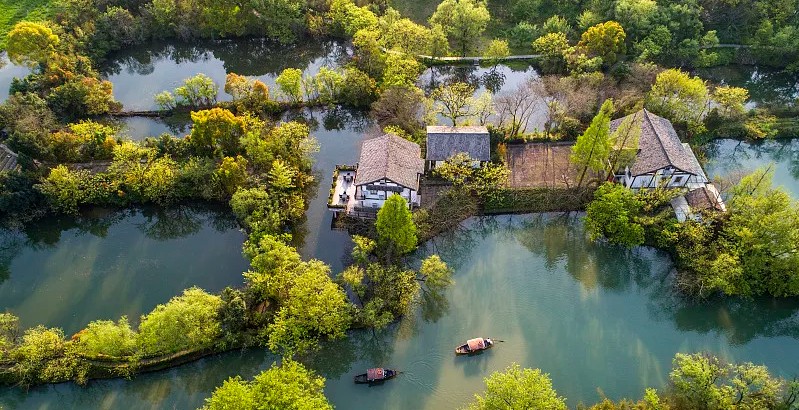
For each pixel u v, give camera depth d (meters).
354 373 77.94
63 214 98.00
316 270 80.75
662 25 124.88
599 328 83.38
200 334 76.25
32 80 114.12
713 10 131.25
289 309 77.38
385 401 74.69
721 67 128.62
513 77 127.69
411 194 93.81
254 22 136.88
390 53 123.81
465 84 113.75
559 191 98.38
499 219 98.69
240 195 91.81
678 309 86.12
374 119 118.31
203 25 135.62
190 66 134.62
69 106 113.50
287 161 100.50
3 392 75.31
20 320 83.50
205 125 99.31
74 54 123.88
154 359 77.25
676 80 106.19
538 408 64.50
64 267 91.56
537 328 83.06
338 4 134.88
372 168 91.75
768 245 82.00
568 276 90.44
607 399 68.69
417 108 112.88
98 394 75.56
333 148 112.00
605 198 89.56
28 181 95.81
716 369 70.00
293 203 94.44
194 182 98.00
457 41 132.88
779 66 128.62
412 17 141.50
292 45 139.25
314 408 65.06
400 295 82.88
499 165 100.00
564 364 78.69
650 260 92.06
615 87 115.94
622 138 96.94
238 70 133.12
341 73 123.94
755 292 84.69
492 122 113.75
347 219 94.06
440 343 80.94
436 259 84.31
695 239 86.00
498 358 79.12
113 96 122.88
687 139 108.81
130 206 99.69
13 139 96.88
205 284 88.12
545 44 124.12
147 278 89.44
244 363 78.44
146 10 134.38
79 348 76.56
